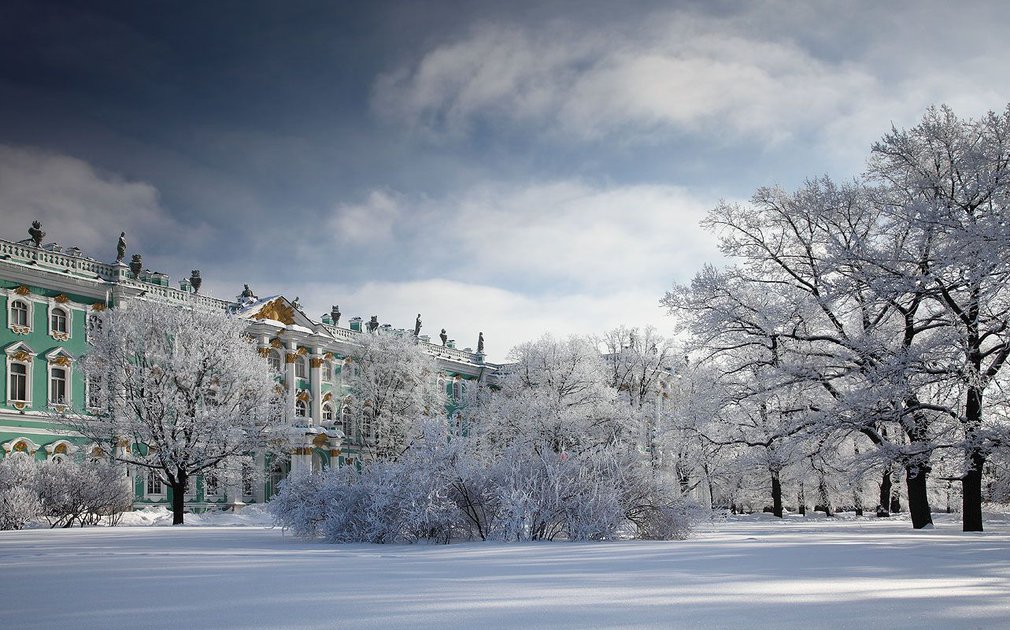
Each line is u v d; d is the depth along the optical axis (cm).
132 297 5975
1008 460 3300
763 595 918
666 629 697
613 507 2347
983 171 3116
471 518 2400
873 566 1299
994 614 767
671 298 3872
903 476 3541
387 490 2312
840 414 3306
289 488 2525
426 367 8112
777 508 5916
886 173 3569
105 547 2067
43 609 852
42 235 5791
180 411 5078
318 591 994
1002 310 3189
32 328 5494
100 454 5366
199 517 5256
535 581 1091
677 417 3925
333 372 7731
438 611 814
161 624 746
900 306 3325
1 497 3797
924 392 3522
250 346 5547
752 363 3678
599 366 7119
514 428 6297
